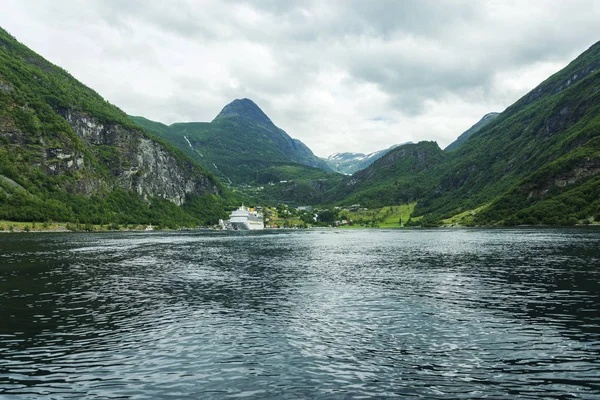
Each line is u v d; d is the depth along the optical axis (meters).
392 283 47.41
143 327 28.61
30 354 22.98
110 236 172.88
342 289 43.69
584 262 63.00
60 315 32.06
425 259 74.94
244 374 20.05
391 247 109.44
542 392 17.86
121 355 22.86
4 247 97.88
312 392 17.97
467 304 35.41
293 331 27.50
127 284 47.31
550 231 164.38
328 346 24.31
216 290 43.44
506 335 26.08
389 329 27.81
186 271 59.47
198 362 21.75
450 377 19.52
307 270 60.62
